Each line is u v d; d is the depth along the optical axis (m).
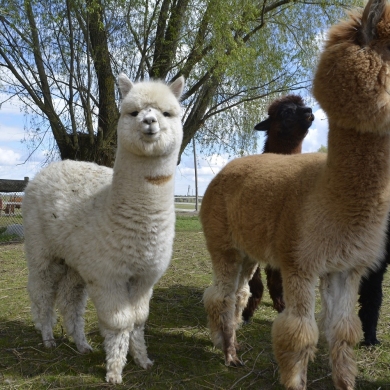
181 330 4.31
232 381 3.32
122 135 3.08
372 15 2.54
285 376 2.86
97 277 3.18
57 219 3.46
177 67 9.50
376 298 3.83
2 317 4.48
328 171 2.73
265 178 3.24
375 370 3.50
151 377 3.32
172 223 3.29
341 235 2.70
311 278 2.82
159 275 3.35
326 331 3.01
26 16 8.27
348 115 2.56
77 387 3.15
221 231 3.62
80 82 8.95
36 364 3.46
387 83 2.49
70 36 8.40
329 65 2.67
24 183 10.17
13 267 6.60
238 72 8.93
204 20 8.53
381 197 2.64
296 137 4.83
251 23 9.48
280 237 2.95
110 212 3.16
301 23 9.78
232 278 3.65
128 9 8.73
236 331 4.30
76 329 3.75
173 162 3.19
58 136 9.35
